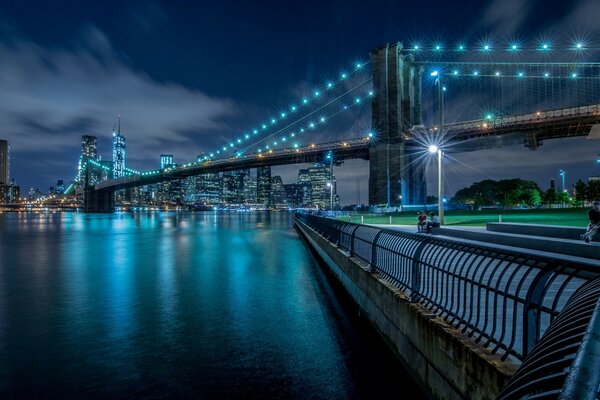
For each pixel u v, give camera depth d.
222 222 93.69
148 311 11.75
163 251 29.25
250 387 6.80
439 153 29.20
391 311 7.69
